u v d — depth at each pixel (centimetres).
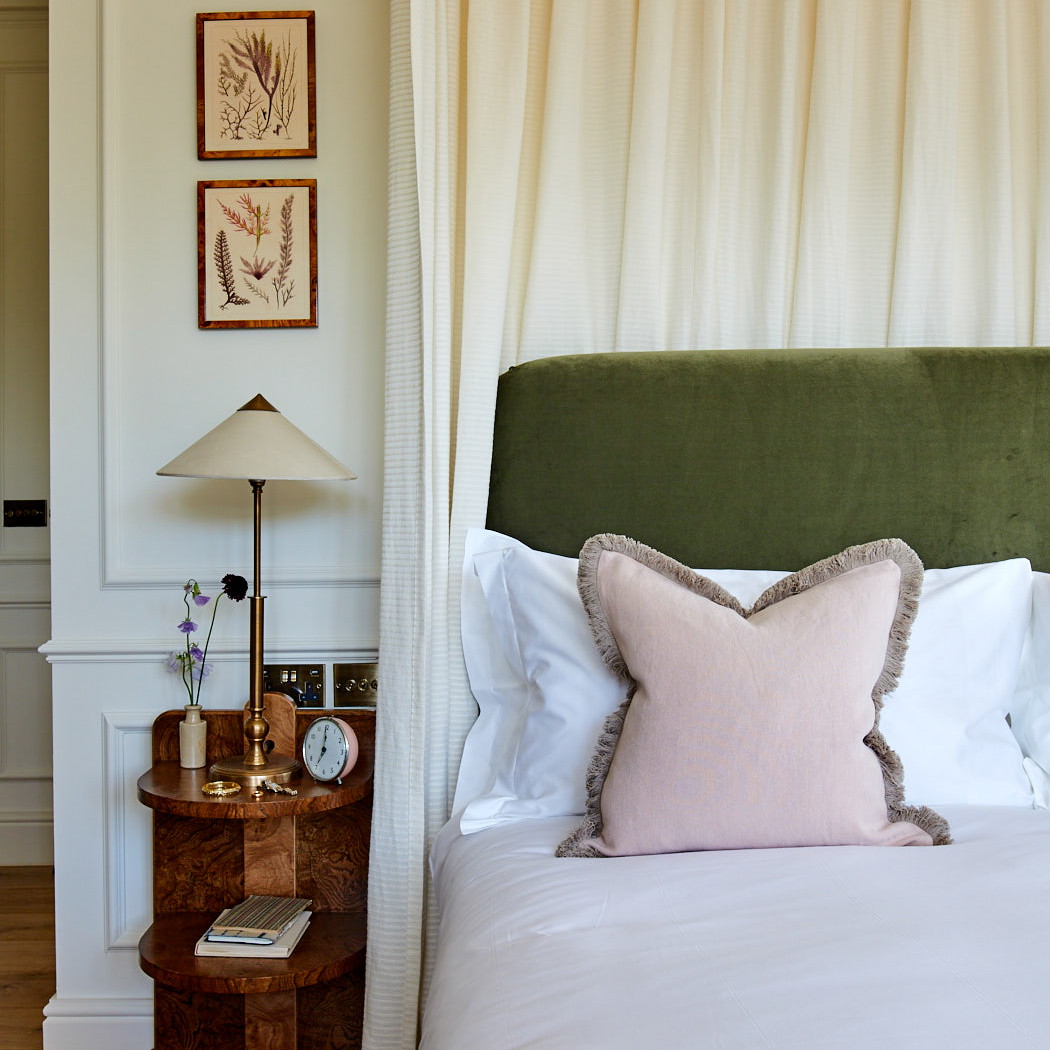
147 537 235
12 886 344
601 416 219
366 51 232
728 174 227
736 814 149
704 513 216
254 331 234
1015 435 212
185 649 233
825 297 227
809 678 151
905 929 113
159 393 234
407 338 213
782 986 99
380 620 226
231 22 231
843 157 226
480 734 207
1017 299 230
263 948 201
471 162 220
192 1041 223
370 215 233
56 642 232
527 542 220
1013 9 228
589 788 163
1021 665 194
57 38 230
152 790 203
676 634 156
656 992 101
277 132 231
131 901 234
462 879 160
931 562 213
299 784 210
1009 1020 90
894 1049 85
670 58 226
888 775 161
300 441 203
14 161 369
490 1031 100
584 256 230
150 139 232
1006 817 166
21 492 370
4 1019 247
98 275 231
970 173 229
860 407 215
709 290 226
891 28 227
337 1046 223
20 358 371
